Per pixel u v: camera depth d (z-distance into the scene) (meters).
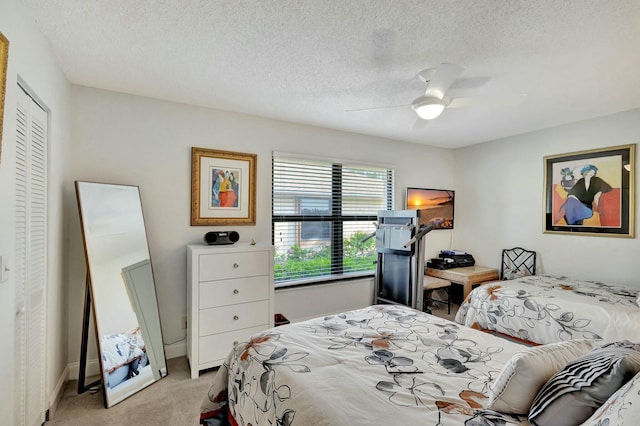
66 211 2.47
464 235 4.83
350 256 4.09
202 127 3.09
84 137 2.60
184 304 3.00
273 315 2.96
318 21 1.74
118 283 2.42
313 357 1.48
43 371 1.96
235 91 2.72
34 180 1.83
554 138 3.79
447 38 1.90
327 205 3.90
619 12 1.64
